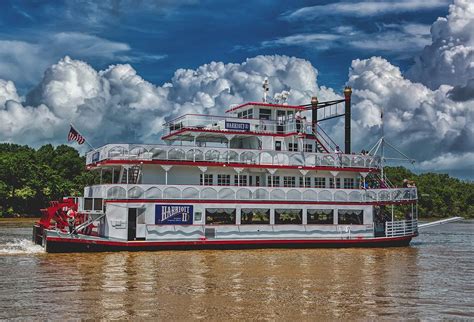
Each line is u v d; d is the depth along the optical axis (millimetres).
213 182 47906
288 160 49500
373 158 52875
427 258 42969
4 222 89250
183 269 34469
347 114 58844
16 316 22375
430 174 192875
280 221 47844
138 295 26438
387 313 23781
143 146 44938
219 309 23906
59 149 142625
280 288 28766
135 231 43812
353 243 49906
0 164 109750
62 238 41344
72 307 23891
